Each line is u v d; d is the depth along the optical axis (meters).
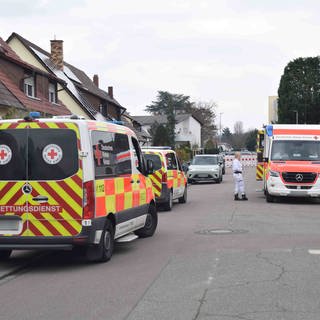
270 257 9.09
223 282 7.38
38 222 8.37
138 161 11.15
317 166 19.05
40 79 27.89
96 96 44.16
